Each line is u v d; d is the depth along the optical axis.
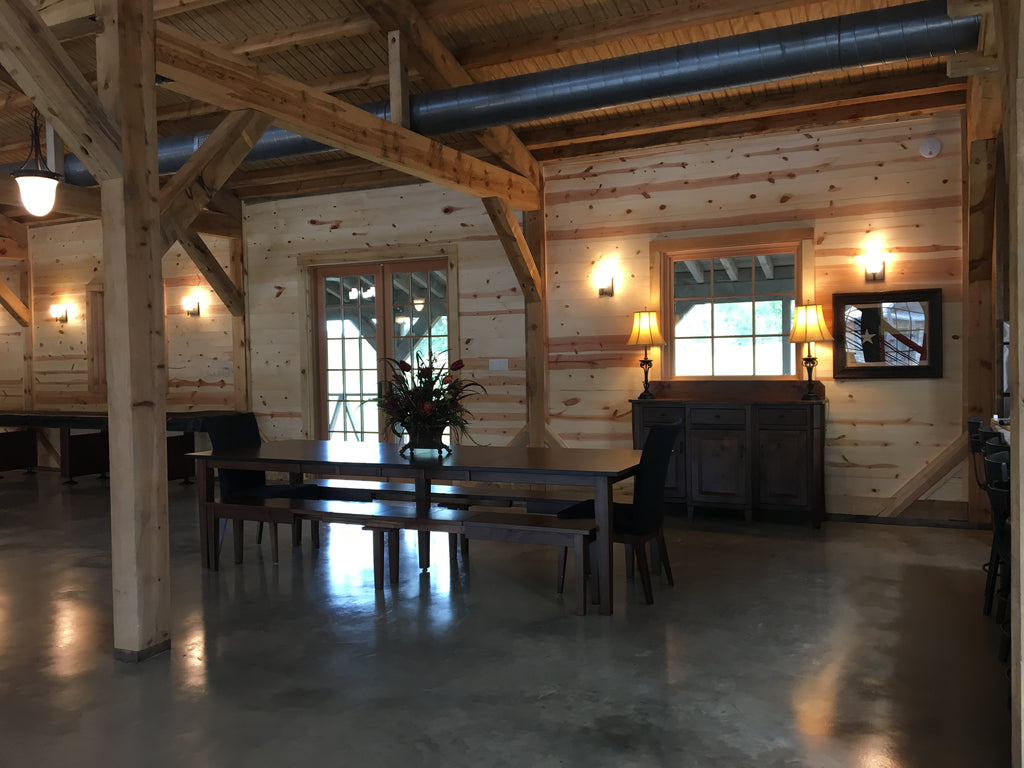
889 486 6.52
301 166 8.55
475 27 5.88
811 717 2.97
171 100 7.19
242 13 6.07
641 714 3.02
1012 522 2.22
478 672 3.46
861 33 4.38
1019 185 2.13
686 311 7.25
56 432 10.33
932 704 3.07
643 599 4.50
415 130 5.73
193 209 4.45
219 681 3.42
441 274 8.39
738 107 6.44
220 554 5.73
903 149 6.39
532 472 4.40
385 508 5.02
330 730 2.93
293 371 9.01
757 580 4.84
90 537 6.33
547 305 7.75
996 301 5.73
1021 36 2.08
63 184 5.75
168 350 9.69
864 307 6.52
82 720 3.05
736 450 6.42
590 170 7.51
